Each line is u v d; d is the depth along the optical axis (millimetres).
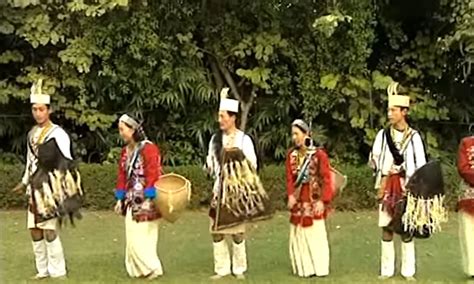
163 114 16234
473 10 14719
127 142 9688
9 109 16031
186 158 16141
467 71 15961
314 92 15984
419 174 9453
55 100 15570
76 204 9422
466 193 9812
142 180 9500
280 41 15781
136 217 9539
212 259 10852
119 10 15211
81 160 16031
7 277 9750
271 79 16062
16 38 15797
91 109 15773
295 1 15797
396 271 10141
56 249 9594
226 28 15977
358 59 15891
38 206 9336
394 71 16688
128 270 9703
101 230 12891
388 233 9766
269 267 10375
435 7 16234
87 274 9898
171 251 11383
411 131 9633
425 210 9453
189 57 15867
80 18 15297
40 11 15305
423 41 16500
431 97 16594
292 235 9883
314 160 9742
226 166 9492
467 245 9812
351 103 16062
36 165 9406
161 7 15547
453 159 16219
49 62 15695
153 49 15461
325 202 9781
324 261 9812
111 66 15539
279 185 14852
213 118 16156
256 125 16297
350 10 15570
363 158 16453
